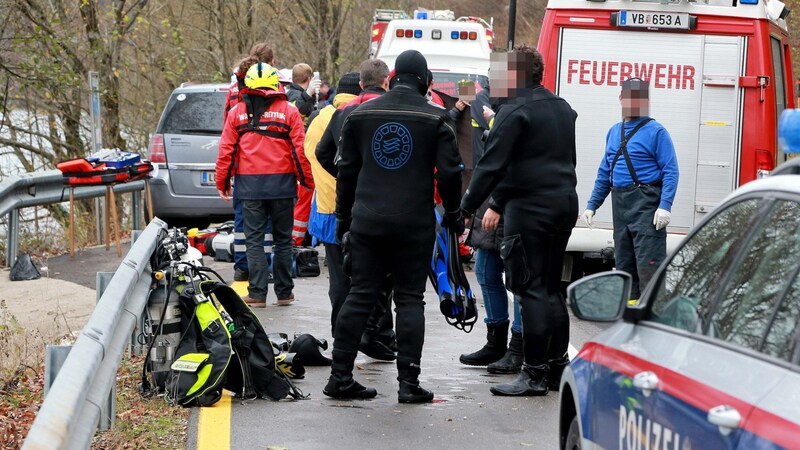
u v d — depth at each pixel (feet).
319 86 60.59
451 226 32.07
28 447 15.57
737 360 13.76
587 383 18.93
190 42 133.80
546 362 32.40
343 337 31.27
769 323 13.60
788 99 54.49
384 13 102.12
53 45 88.12
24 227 74.69
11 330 38.68
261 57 45.93
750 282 14.57
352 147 31.12
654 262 41.91
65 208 96.48
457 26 85.87
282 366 33.65
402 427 28.48
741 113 46.78
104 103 102.42
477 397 32.01
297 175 45.78
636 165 41.81
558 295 32.89
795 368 12.53
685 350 15.29
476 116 43.80
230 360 31.17
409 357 31.01
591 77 47.39
